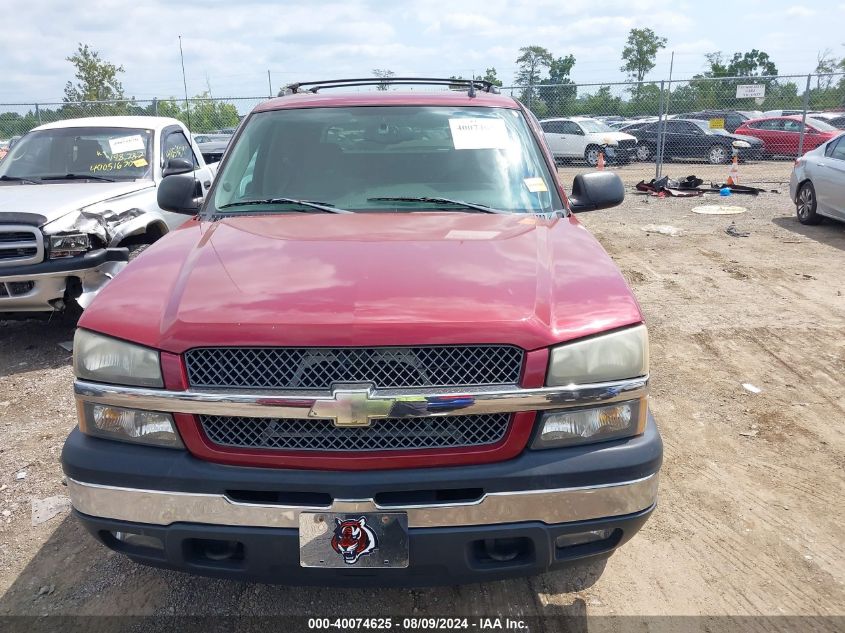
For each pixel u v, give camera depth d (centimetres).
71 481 232
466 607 276
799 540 319
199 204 377
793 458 391
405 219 310
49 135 702
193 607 276
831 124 2273
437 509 217
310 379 216
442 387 216
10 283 532
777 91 2048
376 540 218
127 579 293
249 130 378
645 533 324
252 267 253
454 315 219
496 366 219
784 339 576
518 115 386
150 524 225
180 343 220
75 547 315
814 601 280
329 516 217
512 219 315
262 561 223
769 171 1978
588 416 225
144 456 224
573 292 240
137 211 599
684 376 504
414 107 379
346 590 285
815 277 771
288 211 329
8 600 281
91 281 554
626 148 2198
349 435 218
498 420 222
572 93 1855
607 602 279
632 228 1095
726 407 455
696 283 753
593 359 224
